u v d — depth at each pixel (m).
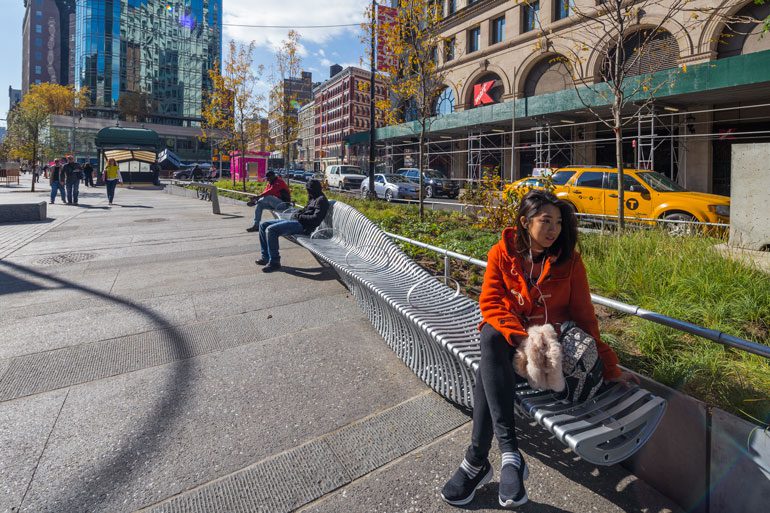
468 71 31.03
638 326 3.45
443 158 34.31
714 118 19.52
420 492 2.37
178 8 91.44
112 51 85.25
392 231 8.98
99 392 3.30
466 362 2.48
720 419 2.08
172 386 3.39
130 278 6.41
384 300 3.57
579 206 11.82
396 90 12.30
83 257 7.76
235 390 3.35
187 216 13.59
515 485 2.07
